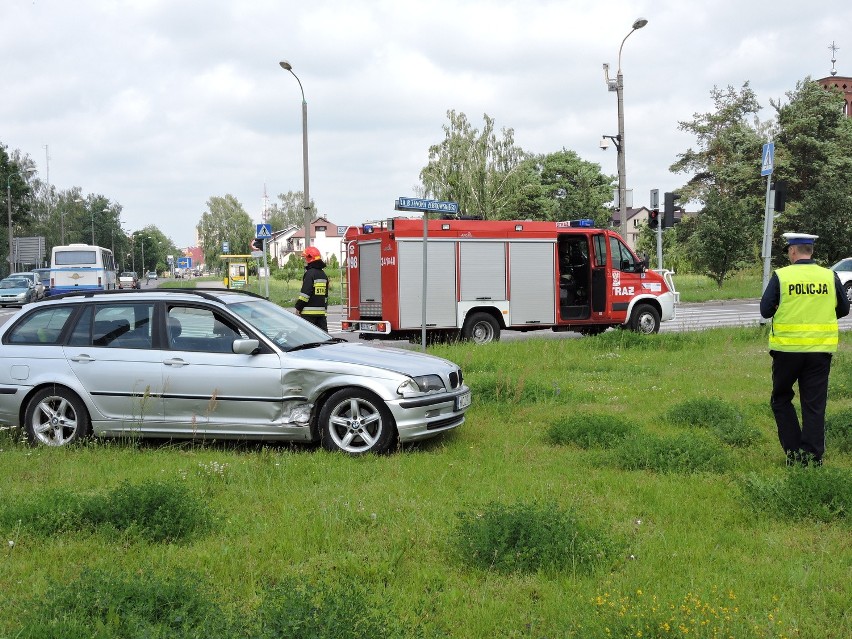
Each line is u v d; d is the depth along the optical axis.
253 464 6.81
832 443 7.04
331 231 126.25
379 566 4.44
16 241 76.25
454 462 6.85
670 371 12.06
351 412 7.30
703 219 38.81
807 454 6.32
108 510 5.12
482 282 16.70
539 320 17.30
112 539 4.89
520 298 17.08
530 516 4.70
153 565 4.51
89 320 7.91
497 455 7.07
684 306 31.20
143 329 7.75
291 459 6.96
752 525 5.11
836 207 42.22
